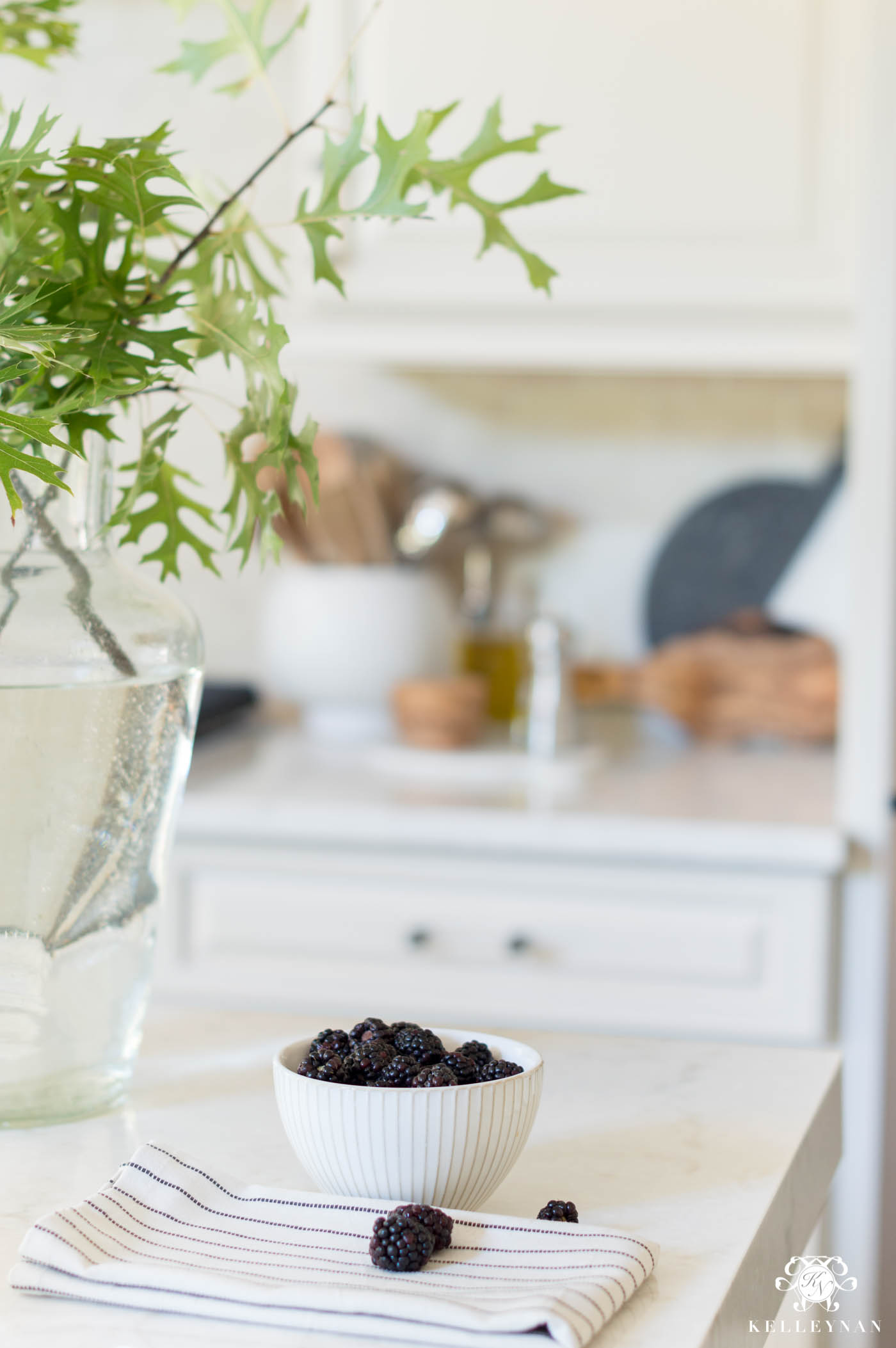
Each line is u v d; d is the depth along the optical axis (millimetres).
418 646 3842
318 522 3930
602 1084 2547
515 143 2408
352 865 3369
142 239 2387
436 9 3535
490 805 3385
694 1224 2018
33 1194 2094
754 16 3486
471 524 4000
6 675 2168
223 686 4008
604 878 3316
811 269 3502
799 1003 3287
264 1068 2566
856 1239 3322
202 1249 1836
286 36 2475
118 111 3965
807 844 3258
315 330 3617
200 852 3402
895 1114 3314
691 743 3857
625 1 3504
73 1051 2363
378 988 3365
